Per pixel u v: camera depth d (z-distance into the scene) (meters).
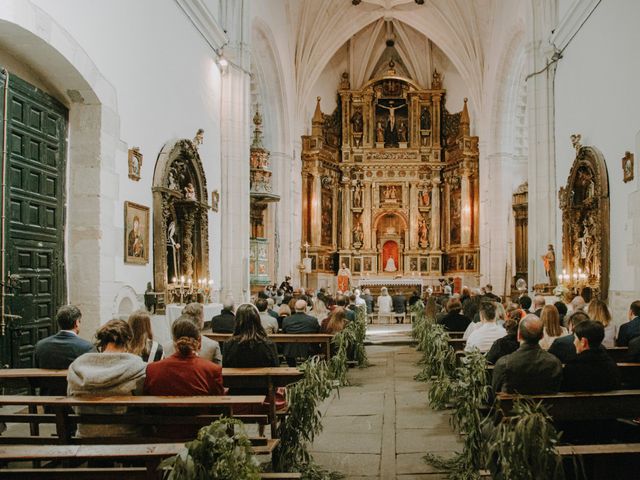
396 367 12.31
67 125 9.85
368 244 32.22
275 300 19.78
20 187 8.54
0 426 5.73
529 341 4.85
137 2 11.33
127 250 10.77
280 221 26.80
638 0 11.33
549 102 17.19
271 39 23.44
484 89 28.34
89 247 9.77
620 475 4.05
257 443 4.97
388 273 32.28
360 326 12.41
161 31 12.59
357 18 28.80
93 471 3.81
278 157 26.66
